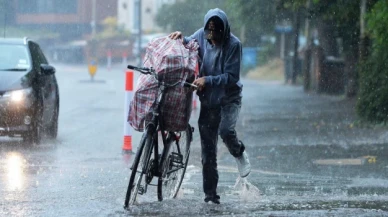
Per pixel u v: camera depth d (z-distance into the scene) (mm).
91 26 167500
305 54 81625
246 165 19953
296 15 80875
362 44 45156
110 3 178125
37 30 155750
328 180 24031
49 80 35281
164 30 141875
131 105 18453
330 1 50531
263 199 19906
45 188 21391
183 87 18234
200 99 18953
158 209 18234
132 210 18125
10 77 32594
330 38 74062
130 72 30203
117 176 24047
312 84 80375
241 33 107375
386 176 25125
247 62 123250
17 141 34000
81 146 32750
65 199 19609
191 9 125812
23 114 32062
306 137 37906
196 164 27609
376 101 40594
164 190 19734
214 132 19078
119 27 171625
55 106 36000
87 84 87250
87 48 151375
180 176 20172
